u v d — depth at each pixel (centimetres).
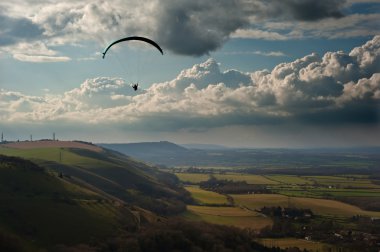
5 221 13075
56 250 12206
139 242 13450
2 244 11294
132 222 15700
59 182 18288
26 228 13038
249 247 14950
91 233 13800
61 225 13850
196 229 14650
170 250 13438
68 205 15700
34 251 11712
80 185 19412
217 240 14288
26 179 17225
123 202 19300
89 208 15950
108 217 15538
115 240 13450
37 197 15775
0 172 17038
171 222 15350
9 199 14838
